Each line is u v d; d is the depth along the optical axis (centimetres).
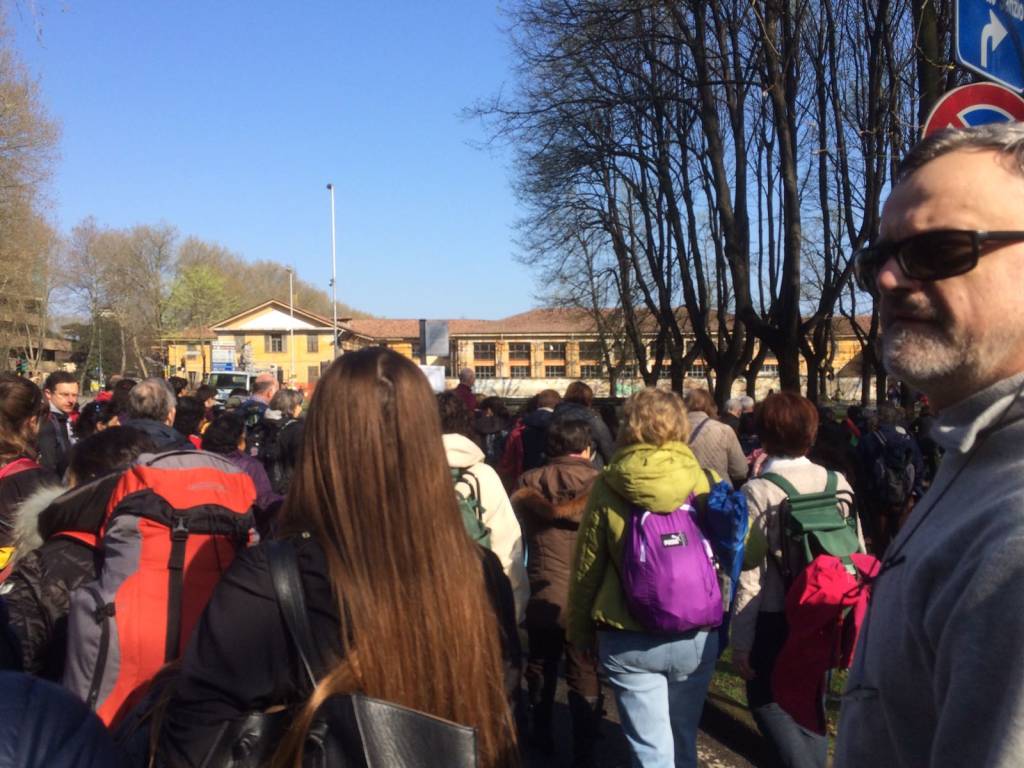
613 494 323
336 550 160
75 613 247
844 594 294
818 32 1385
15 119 2223
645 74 1521
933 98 562
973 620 99
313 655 153
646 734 317
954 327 118
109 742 126
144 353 7338
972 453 119
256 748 150
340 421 166
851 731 133
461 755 150
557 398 779
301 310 7406
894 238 126
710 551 313
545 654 452
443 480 172
